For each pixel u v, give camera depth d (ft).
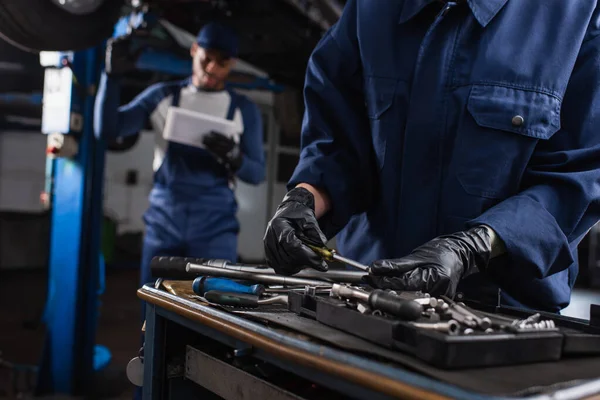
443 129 3.06
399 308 1.83
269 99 23.47
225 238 7.91
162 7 7.66
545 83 2.87
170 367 2.66
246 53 9.29
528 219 2.56
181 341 2.72
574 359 1.80
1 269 21.35
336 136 3.37
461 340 1.58
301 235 2.75
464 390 1.35
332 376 1.65
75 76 7.29
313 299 2.21
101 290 8.16
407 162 3.16
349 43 3.37
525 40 2.92
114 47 7.27
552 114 2.87
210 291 2.46
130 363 2.88
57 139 7.37
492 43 2.95
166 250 7.72
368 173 3.37
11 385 7.81
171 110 7.37
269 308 2.42
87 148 7.64
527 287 3.01
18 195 23.35
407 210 3.18
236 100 8.29
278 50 8.89
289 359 1.78
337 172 3.22
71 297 7.68
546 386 1.42
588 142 2.85
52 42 5.74
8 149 23.13
